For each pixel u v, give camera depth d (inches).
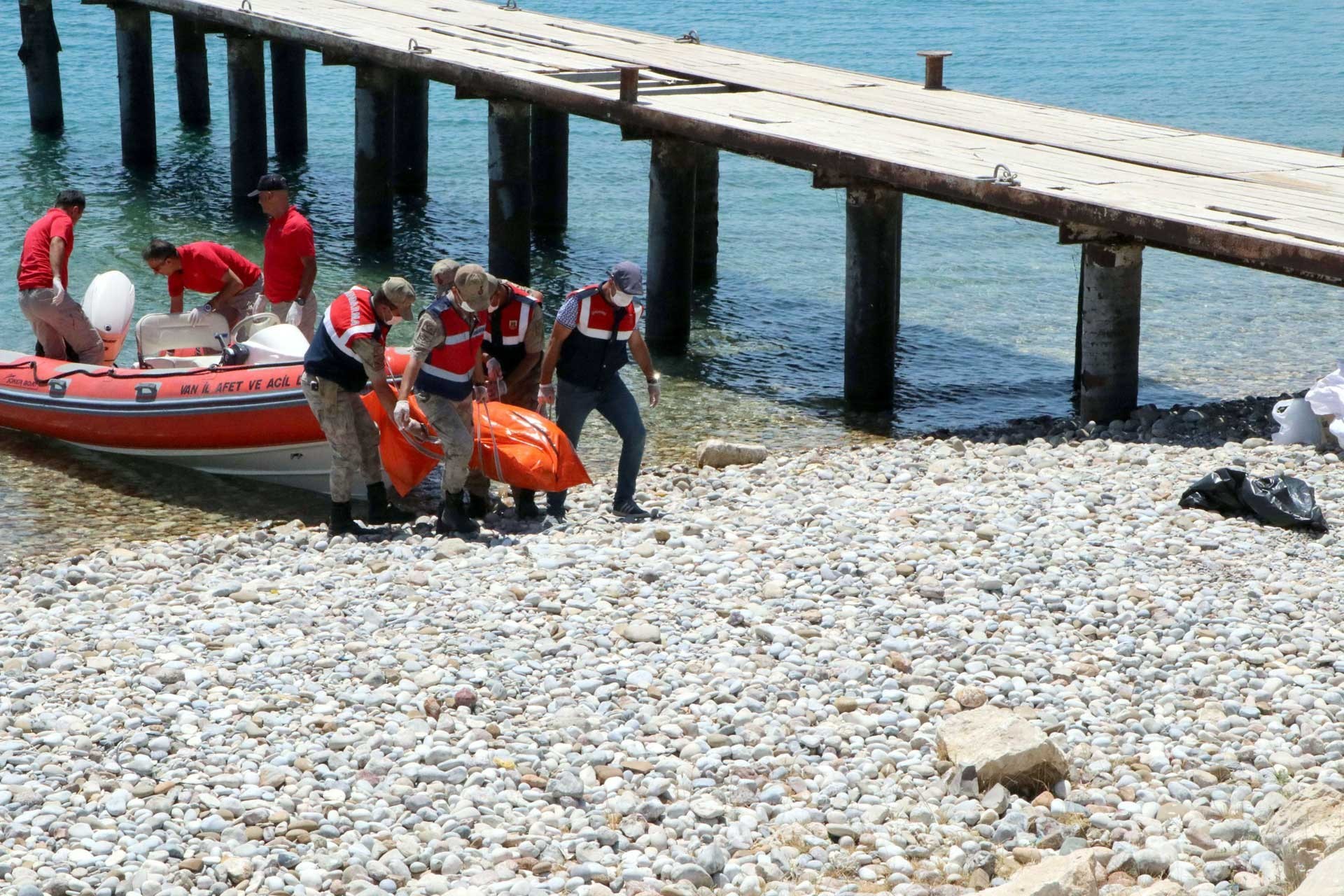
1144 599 507.5
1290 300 1147.3
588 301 611.5
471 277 570.3
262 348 722.2
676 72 1193.4
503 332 649.0
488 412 642.8
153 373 727.1
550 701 436.5
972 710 408.5
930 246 1311.5
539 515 645.3
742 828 360.8
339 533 631.2
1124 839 351.9
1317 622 488.1
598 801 377.1
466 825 362.9
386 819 368.5
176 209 1419.8
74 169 1577.3
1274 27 3125.0
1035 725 392.8
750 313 1099.3
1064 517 606.5
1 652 480.1
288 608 522.9
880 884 337.4
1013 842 354.9
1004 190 788.6
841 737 411.5
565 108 1051.3
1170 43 2854.3
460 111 1939.0
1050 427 807.1
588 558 566.3
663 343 995.9
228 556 605.3
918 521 606.5
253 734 413.7
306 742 408.5
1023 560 547.8
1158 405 876.6
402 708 431.2
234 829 359.9
